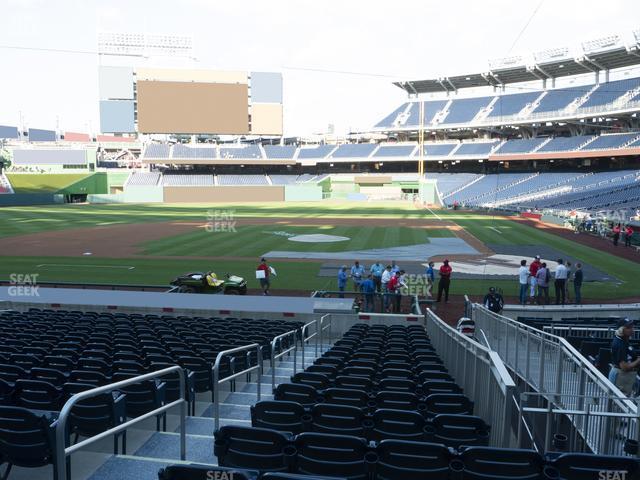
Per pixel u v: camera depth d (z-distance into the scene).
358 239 39.47
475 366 7.29
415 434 5.43
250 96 85.19
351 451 4.50
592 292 23.39
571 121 77.75
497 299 17.73
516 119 81.62
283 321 16.70
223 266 29.05
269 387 10.09
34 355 9.02
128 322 14.38
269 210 67.69
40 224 49.94
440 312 20.34
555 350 9.76
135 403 6.93
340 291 21.38
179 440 6.33
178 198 85.94
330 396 6.68
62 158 96.56
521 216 59.06
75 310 18.42
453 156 85.06
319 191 89.50
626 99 70.31
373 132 96.19
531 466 4.18
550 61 77.56
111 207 73.12
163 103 81.75
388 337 13.30
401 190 92.62
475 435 5.32
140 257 31.75
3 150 98.44
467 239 39.41
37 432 4.78
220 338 11.70
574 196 62.38
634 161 74.56
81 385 6.20
